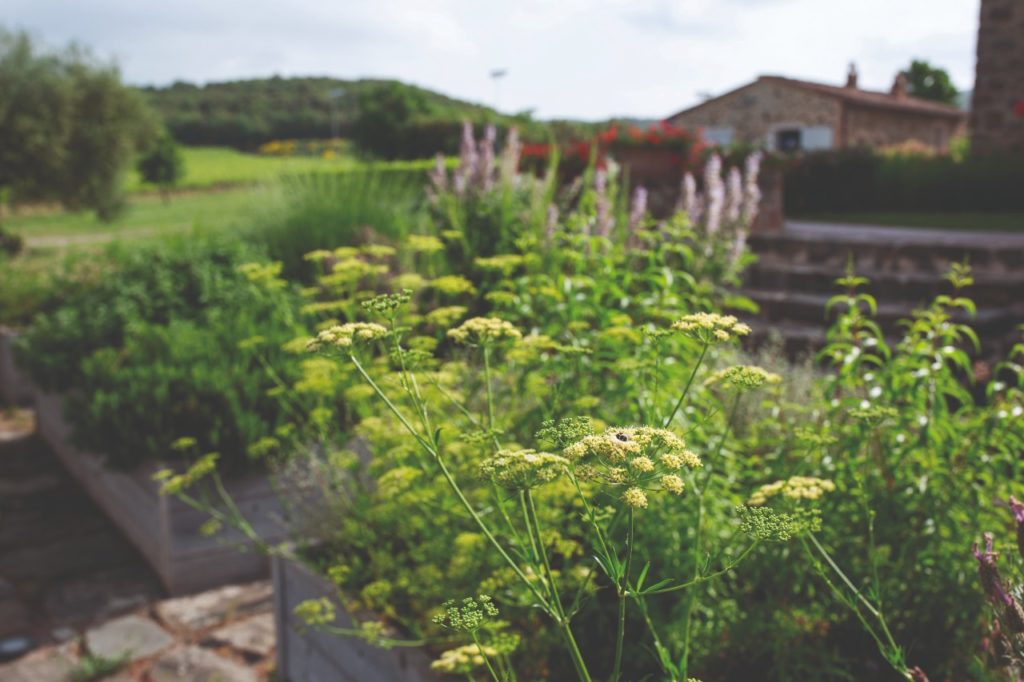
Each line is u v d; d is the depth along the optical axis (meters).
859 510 2.15
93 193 18.41
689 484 2.06
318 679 2.75
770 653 2.23
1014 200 10.08
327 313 4.42
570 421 1.38
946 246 6.12
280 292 4.18
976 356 5.11
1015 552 1.69
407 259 4.68
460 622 1.27
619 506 1.50
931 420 2.23
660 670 2.15
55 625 3.45
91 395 4.19
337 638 2.60
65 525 4.50
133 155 19.14
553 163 4.96
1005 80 10.33
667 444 1.23
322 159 9.80
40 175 17.44
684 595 2.20
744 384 1.61
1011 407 2.25
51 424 5.62
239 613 3.53
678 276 3.46
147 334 4.55
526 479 1.31
